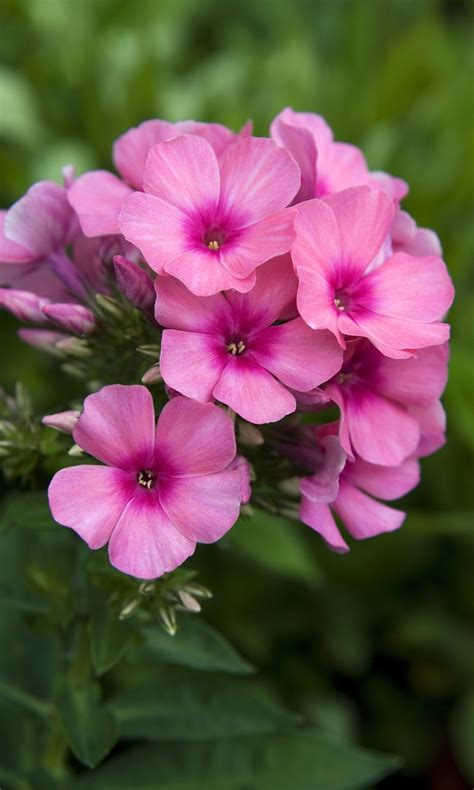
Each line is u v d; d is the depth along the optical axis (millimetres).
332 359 271
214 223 278
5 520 298
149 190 275
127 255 296
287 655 430
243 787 331
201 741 335
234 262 271
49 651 341
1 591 319
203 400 268
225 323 274
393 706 436
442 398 393
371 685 441
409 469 292
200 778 333
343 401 281
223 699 326
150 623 312
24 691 335
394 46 492
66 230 304
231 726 324
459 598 439
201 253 272
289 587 422
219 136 291
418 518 379
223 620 417
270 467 294
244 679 416
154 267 268
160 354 272
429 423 290
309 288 269
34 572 314
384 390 286
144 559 270
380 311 280
